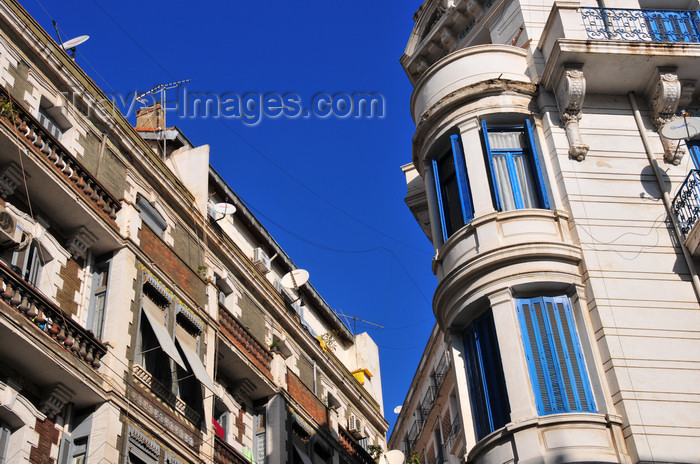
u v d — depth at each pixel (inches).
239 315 1049.5
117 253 841.5
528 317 749.3
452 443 1460.4
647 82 856.9
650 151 823.1
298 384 1143.0
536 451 674.2
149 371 830.5
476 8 1051.9
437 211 876.0
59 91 847.1
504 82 869.8
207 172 1061.1
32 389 709.3
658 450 657.0
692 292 741.9
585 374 717.3
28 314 695.7
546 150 839.7
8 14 802.8
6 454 664.4
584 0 936.9
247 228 1201.4
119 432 741.9
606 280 747.4
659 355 705.6
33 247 765.3
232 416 985.5
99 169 863.7
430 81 927.7
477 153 846.5
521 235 783.1
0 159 751.1
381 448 1341.0
